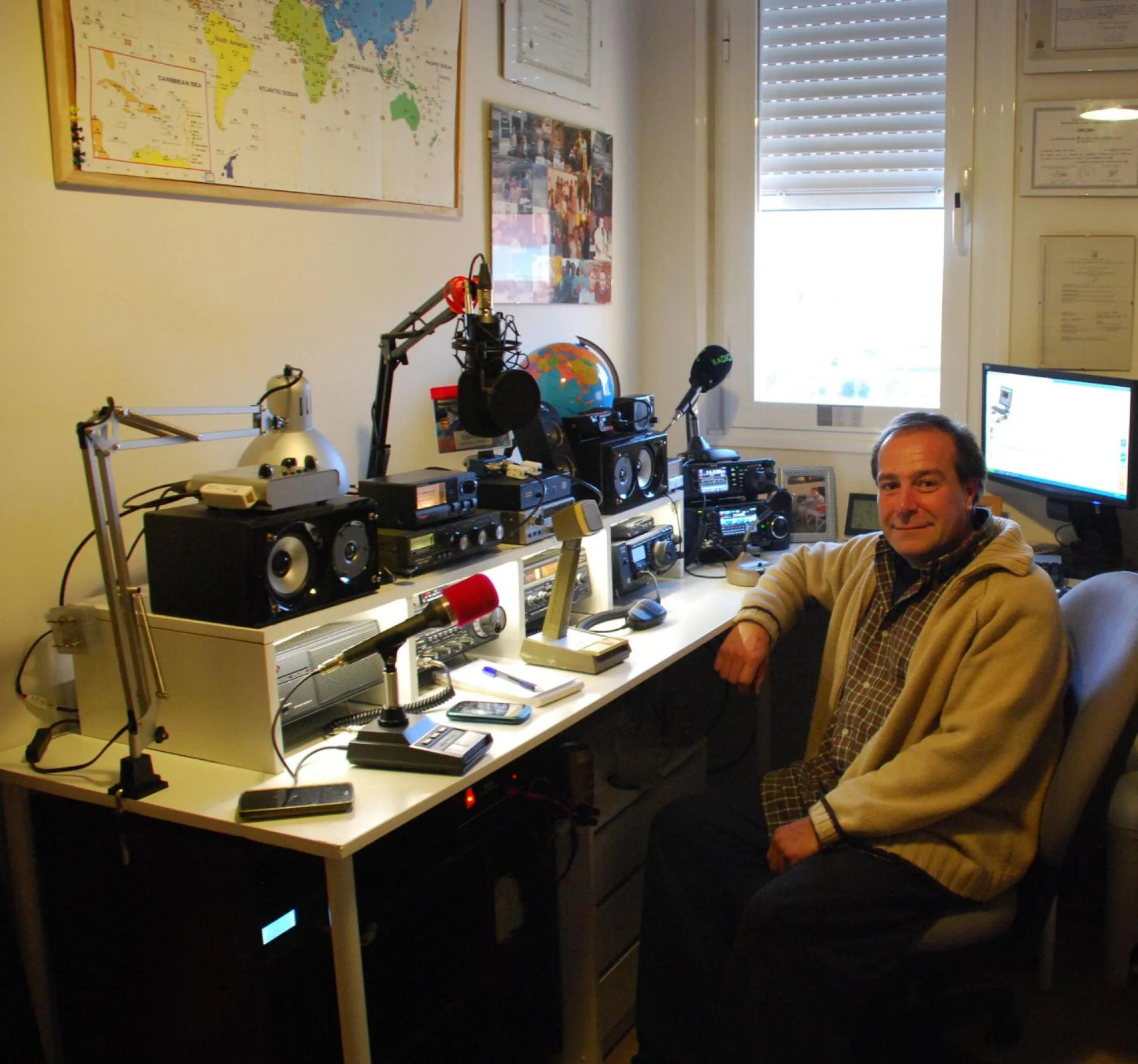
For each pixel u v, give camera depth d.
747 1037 1.75
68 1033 1.81
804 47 3.16
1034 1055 2.16
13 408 1.75
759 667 2.27
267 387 2.06
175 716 1.75
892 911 1.75
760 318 3.32
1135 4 2.84
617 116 3.18
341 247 2.29
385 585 1.89
